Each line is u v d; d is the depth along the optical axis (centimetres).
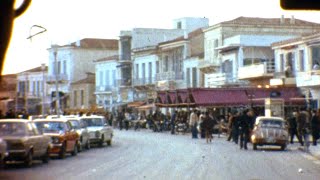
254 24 7050
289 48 5956
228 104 5491
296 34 7106
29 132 2356
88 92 10612
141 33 9519
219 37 7081
